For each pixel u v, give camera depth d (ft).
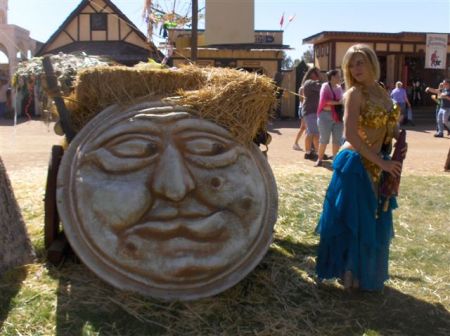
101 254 13.07
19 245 14.73
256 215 13.97
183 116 14.03
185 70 14.69
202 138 13.91
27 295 13.03
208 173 13.78
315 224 20.08
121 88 14.47
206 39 29.84
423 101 94.99
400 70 91.40
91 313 12.38
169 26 30.68
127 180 13.41
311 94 35.47
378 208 14.08
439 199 24.88
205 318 12.55
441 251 18.03
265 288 14.26
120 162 13.47
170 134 13.85
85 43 88.48
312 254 16.93
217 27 29.60
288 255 16.63
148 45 36.78
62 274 14.19
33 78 15.87
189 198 13.50
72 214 13.37
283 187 24.88
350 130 13.52
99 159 13.58
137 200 13.06
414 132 64.03
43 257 15.19
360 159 13.74
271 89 14.66
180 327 12.14
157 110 14.07
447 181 29.07
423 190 26.71
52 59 16.33
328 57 88.43
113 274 13.06
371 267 14.10
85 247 13.15
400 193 25.93
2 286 13.43
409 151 44.11
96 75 14.49
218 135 14.12
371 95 13.91
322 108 31.58
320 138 32.01
